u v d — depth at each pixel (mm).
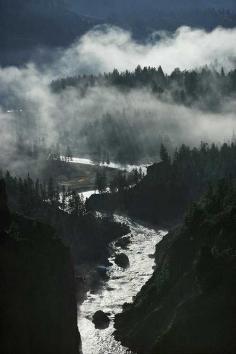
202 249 138375
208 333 126500
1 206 140250
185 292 142000
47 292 127438
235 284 129125
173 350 129375
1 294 113875
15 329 112938
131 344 144875
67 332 132750
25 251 128875
